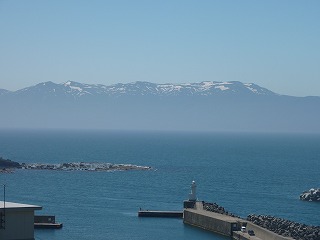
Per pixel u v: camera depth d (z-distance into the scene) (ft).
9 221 267.59
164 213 548.72
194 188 560.61
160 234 467.93
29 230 270.67
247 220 487.61
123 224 508.53
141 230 483.92
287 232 438.40
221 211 526.16
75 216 547.90
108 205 632.79
